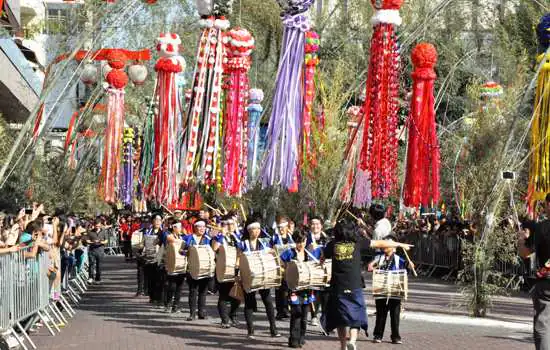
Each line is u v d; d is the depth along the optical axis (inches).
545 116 689.6
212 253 682.8
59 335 600.1
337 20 1363.2
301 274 528.1
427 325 664.4
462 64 1514.5
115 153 971.9
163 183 764.0
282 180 631.2
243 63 730.8
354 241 466.9
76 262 967.0
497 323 660.7
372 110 660.7
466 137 841.5
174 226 725.3
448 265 1147.9
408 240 1312.7
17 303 525.0
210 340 573.6
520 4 1466.5
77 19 907.4
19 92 1205.1
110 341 569.9
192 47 1298.0
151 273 820.6
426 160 695.7
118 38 1191.6
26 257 548.1
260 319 701.9
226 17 748.0
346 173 920.3
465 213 812.0
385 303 560.4
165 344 554.6
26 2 1573.6
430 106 700.0
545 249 403.9
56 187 1298.0
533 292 408.8
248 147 896.9
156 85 780.6
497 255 731.4
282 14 644.1
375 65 658.8
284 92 637.3
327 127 941.2
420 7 1282.0
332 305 462.6
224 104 738.2
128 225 1592.0
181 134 730.2
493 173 719.1
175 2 1284.4
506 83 1280.8
